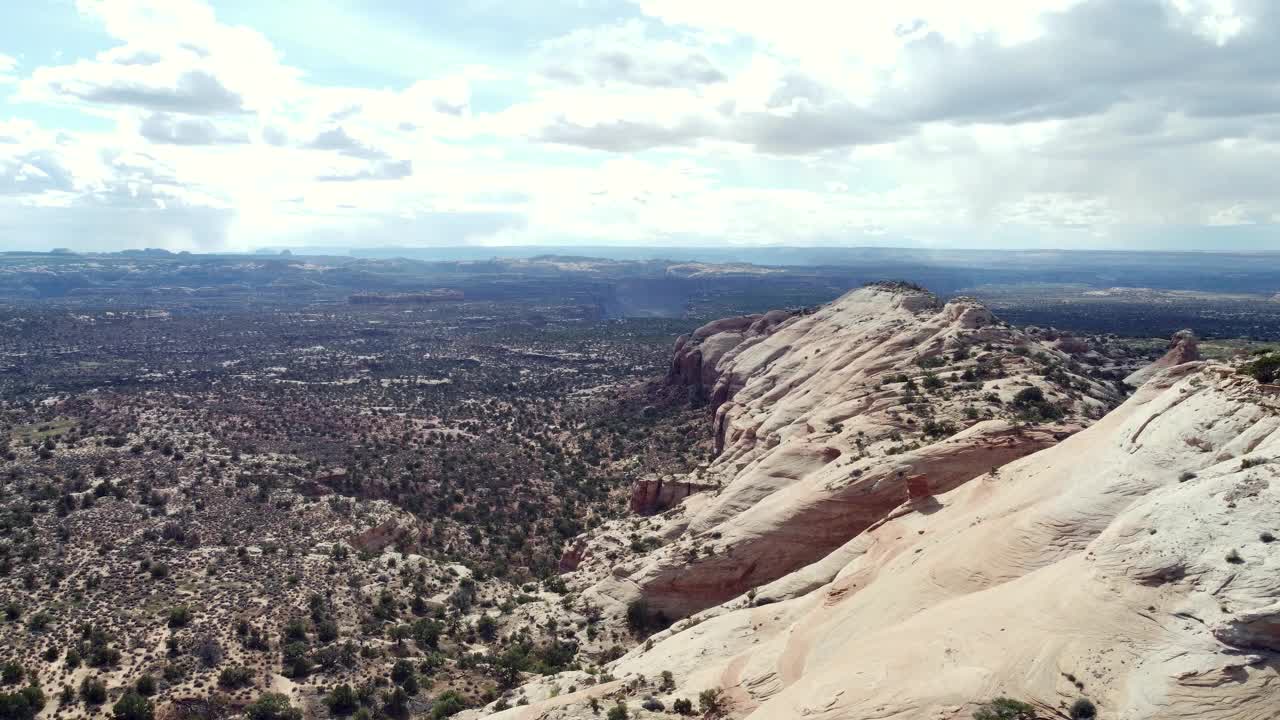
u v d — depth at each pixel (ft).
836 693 109.29
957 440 200.64
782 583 179.01
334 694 181.98
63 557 252.62
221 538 281.33
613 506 367.04
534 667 193.16
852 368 334.44
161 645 199.21
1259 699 86.38
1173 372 156.97
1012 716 94.68
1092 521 123.24
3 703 165.99
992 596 118.21
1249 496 101.35
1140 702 90.89
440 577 265.34
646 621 204.95
